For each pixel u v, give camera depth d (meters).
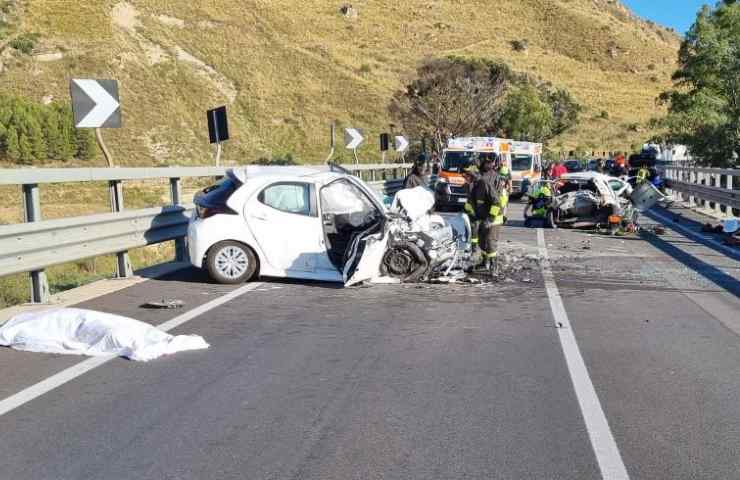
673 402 5.78
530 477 4.43
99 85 10.89
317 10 108.88
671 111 37.91
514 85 74.44
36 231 8.89
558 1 145.50
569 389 6.07
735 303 9.78
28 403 5.68
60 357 6.96
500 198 11.91
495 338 7.76
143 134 48.19
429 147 51.81
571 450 4.83
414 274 11.07
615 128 94.31
